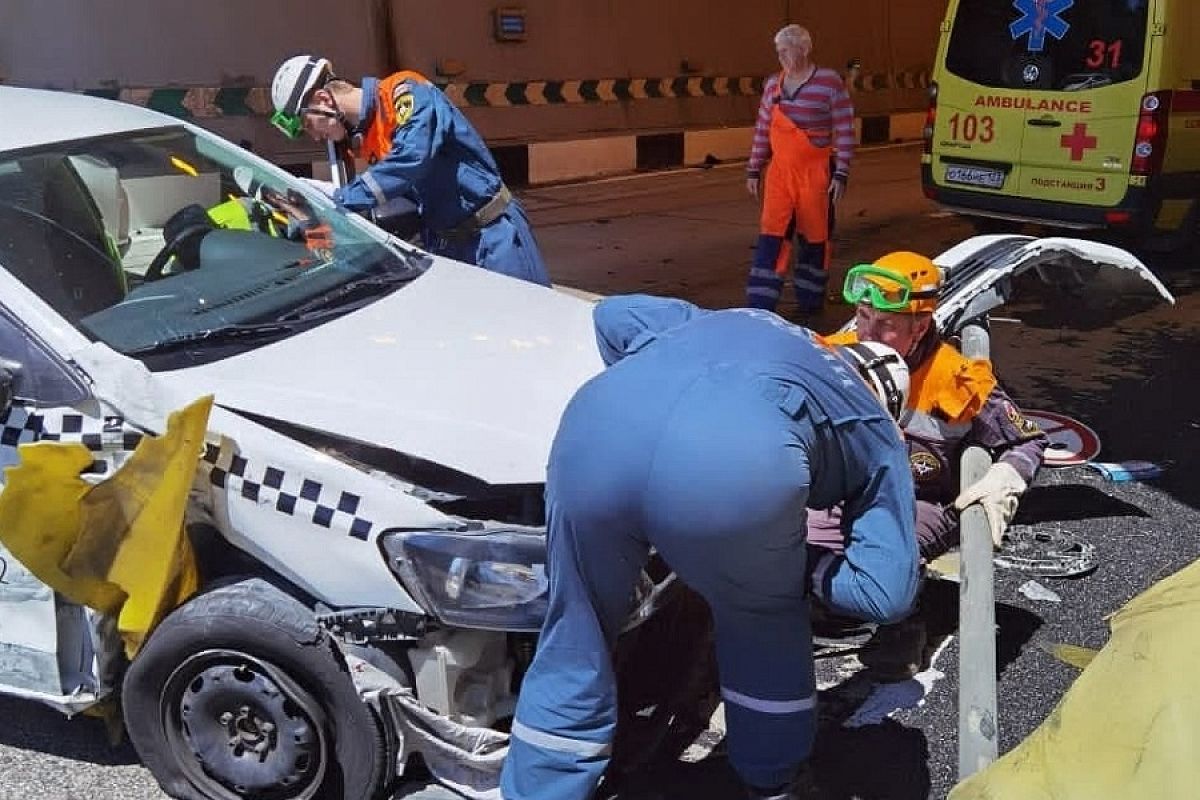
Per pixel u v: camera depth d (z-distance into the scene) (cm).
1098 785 183
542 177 1299
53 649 287
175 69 1039
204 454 274
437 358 313
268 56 1102
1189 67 803
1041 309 753
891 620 242
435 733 263
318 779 274
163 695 279
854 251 938
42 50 952
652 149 1420
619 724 294
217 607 267
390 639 264
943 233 1006
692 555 233
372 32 1180
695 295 786
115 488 268
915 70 1864
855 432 240
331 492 265
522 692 256
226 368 293
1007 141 868
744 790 298
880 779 305
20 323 286
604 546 239
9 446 281
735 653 253
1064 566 409
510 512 273
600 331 289
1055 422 556
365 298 349
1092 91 813
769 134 692
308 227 386
